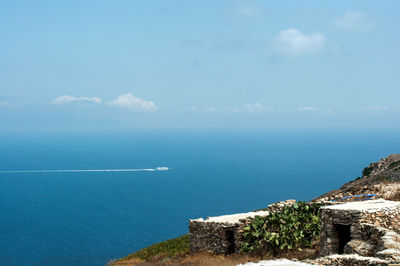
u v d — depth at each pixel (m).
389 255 20.98
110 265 48.91
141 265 42.38
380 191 37.72
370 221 25.73
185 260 36.00
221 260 32.38
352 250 24.61
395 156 68.31
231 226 35.31
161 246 51.41
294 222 32.69
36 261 167.62
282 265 24.84
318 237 31.36
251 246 33.41
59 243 199.88
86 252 178.62
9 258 175.00
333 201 36.00
